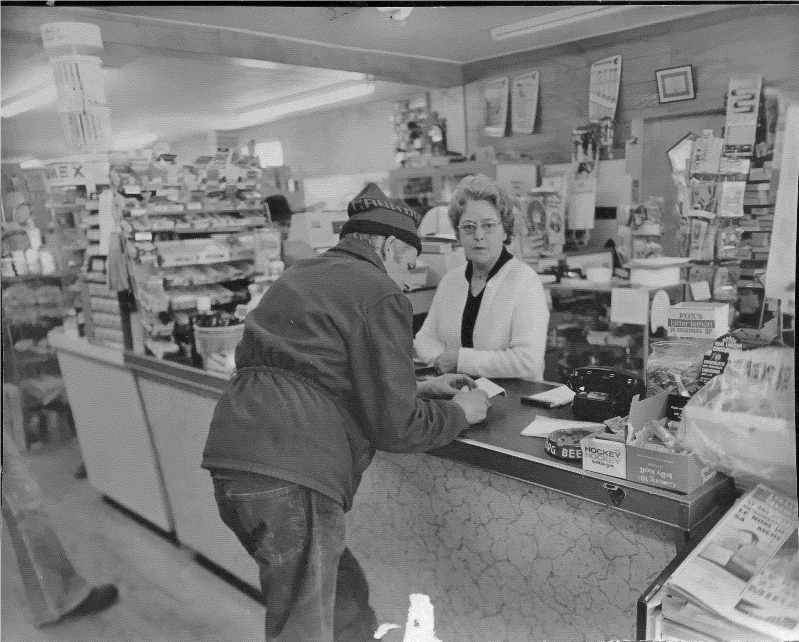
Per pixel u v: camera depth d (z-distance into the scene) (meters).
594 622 1.84
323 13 3.14
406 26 3.53
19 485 2.54
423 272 3.32
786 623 1.37
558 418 2.02
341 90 4.29
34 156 2.84
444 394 2.06
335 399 1.71
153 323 2.80
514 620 2.04
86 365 2.97
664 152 3.87
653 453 1.54
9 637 2.45
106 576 2.71
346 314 1.66
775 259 1.98
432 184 4.42
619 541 1.74
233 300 3.03
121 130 4.34
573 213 4.04
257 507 1.69
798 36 3.26
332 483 1.71
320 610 1.79
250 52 3.38
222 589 2.71
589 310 3.54
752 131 3.45
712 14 3.54
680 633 1.47
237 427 1.70
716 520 1.60
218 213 3.13
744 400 1.57
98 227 2.90
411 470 2.22
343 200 4.21
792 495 1.62
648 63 3.86
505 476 1.83
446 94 4.70
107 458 3.01
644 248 3.85
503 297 2.53
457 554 2.15
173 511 2.92
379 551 2.38
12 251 2.88
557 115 4.34
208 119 4.52
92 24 2.62
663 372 1.78
